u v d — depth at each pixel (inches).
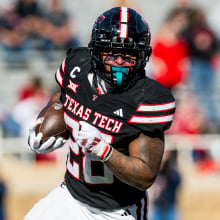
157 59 1147.3
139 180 470.9
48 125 534.0
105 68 494.6
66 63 538.9
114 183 507.2
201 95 1176.8
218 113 1176.2
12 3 1294.3
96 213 520.1
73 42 1289.4
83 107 502.3
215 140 1104.8
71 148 520.4
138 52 494.6
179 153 1083.9
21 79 1258.0
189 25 1189.7
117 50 488.1
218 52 1268.5
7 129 1080.2
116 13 497.4
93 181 508.7
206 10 1386.6
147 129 482.0
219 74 1235.9
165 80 1144.2
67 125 519.2
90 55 530.9
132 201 517.3
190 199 1071.0
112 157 465.7
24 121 1080.8
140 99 485.7
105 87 499.5
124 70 489.1
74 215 524.1
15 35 1273.4
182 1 1206.9
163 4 1449.3
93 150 462.9
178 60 1152.8
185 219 1064.8
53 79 1251.2
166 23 1238.3
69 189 530.0
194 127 1112.2
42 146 534.6
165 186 981.8
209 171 1098.1
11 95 1242.0
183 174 1075.9
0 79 1253.1
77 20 1382.9
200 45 1183.6
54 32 1272.1
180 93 1161.4
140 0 1444.4
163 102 486.6
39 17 1279.5
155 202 984.3
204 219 1068.5
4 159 1065.5
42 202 539.8
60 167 1079.0
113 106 489.4
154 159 479.5
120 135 486.3
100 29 494.9
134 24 494.0
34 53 1272.1
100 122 491.2
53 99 554.3
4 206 988.6
